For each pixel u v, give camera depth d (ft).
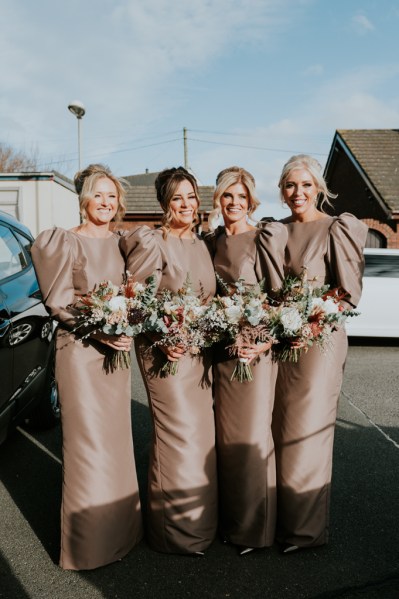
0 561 7.68
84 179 7.72
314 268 7.73
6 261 11.05
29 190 44.14
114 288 7.11
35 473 10.81
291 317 7.00
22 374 10.46
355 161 52.95
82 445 7.34
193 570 7.38
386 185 48.01
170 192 7.68
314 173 7.98
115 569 7.41
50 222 44.14
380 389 17.43
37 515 9.09
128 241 7.62
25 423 13.25
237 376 7.59
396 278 24.06
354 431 13.34
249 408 7.66
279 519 7.91
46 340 12.01
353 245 7.66
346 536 8.30
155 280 7.34
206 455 7.81
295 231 8.03
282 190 8.23
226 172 7.99
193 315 7.16
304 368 7.74
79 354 7.38
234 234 8.10
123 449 7.68
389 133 58.13
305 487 7.70
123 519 7.58
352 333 24.07
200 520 7.68
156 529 7.73
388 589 6.97
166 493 7.64
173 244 7.79
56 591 6.97
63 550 7.41
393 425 13.82
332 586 7.04
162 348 7.40
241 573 7.30
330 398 7.85
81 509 7.29
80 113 42.01
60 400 7.46
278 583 7.09
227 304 7.23
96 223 7.74
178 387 7.61
